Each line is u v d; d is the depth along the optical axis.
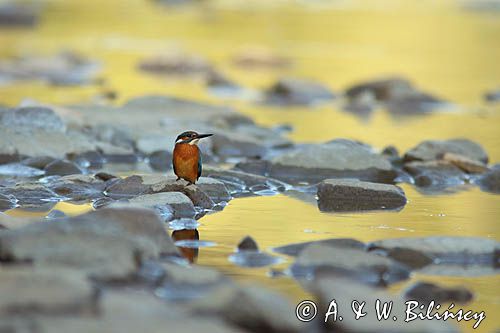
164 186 11.98
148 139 16.36
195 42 36.09
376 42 37.31
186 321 6.62
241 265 9.15
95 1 51.78
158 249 9.19
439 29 41.69
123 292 7.63
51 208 11.64
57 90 24.08
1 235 8.30
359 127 19.91
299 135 18.70
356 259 8.95
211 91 25.45
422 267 9.30
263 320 7.01
